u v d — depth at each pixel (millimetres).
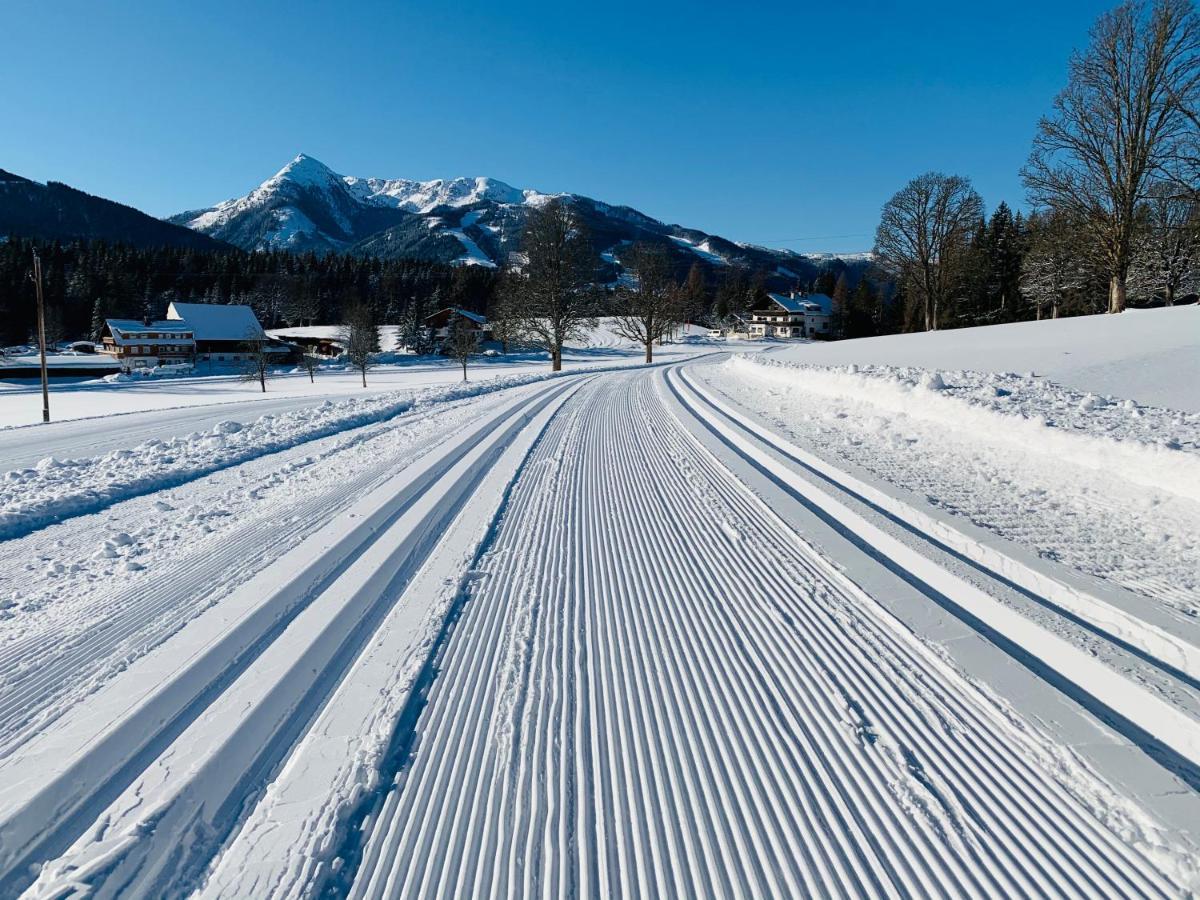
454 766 2752
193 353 86125
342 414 14336
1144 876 2092
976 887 2080
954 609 3975
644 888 2121
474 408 15648
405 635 3910
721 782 2604
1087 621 3643
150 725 3031
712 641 3729
